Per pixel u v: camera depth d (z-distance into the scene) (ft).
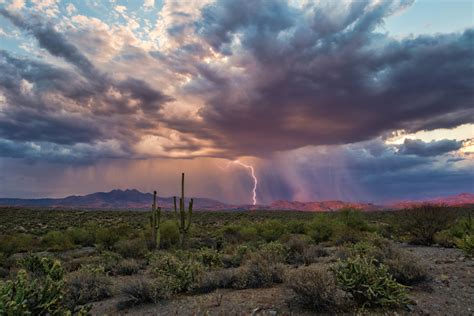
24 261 38.52
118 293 33.12
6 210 235.81
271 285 31.14
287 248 50.06
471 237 42.37
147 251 69.36
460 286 26.50
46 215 223.51
